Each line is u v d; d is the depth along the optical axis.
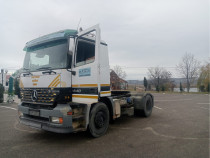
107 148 3.79
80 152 3.59
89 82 4.07
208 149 3.70
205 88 33.56
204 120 6.48
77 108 4.10
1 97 14.15
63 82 3.98
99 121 4.52
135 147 3.84
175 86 45.62
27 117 4.58
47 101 4.11
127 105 6.53
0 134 4.96
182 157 3.33
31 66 4.84
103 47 4.79
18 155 3.47
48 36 4.57
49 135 4.81
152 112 8.37
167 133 4.86
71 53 4.14
